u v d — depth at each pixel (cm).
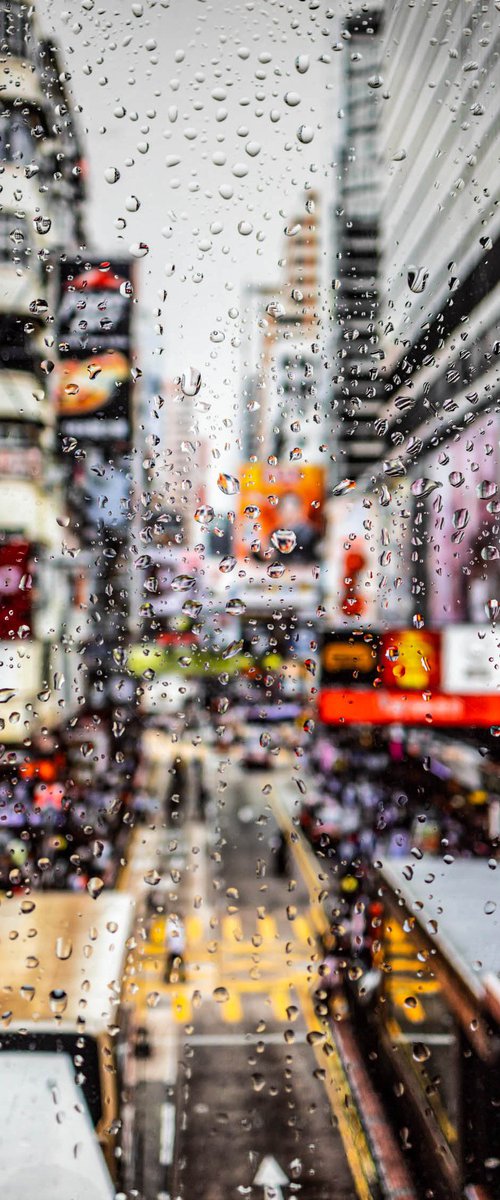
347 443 898
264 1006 743
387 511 1009
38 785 915
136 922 497
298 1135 497
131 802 1333
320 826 1272
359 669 1035
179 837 1452
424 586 1123
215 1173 454
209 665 908
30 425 1155
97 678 739
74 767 1027
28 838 855
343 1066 582
